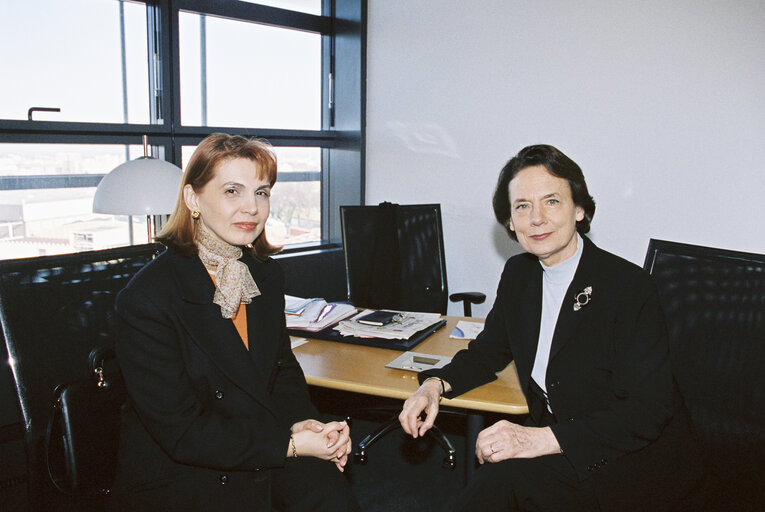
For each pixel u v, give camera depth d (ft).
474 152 12.16
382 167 13.32
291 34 12.75
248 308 5.41
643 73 10.23
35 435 4.98
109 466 4.92
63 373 5.23
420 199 12.95
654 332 4.80
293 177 13.32
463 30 11.91
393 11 12.66
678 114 10.02
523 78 11.40
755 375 5.05
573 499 4.52
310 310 7.49
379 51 12.96
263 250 5.77
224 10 11.31
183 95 11.02
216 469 4.72
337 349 6.76
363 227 10.14
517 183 5.20
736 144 9.59
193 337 4.77
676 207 10.23
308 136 13.23
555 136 11.23
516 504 4.60
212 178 4.90
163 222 10.69
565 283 5.32
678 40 9.86
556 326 5.14
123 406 5.00
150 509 4.74
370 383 5.75
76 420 4.67
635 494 4.55
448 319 7.91
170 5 10.49
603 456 4.58
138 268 5.93
